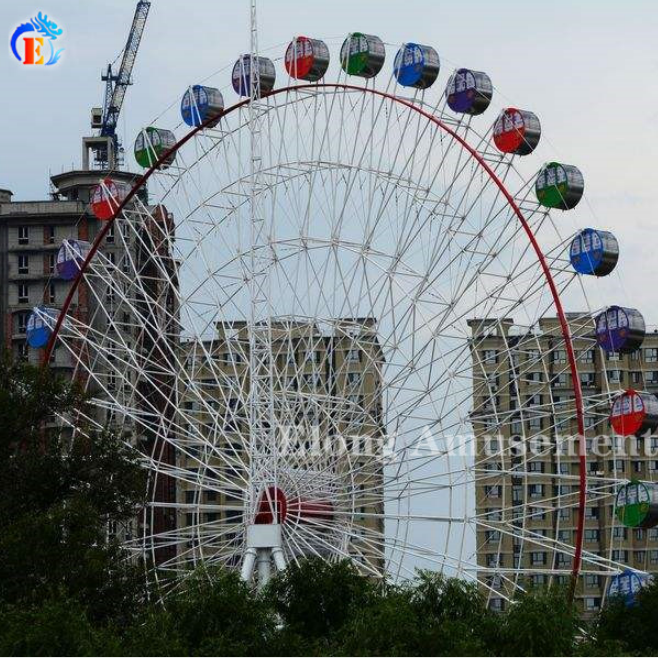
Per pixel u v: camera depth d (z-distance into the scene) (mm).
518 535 105750
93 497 104250
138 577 100750
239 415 119812
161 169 121312
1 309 194125
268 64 124125
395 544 106875
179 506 109438
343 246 111438
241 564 113812
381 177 111500
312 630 97438
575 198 111562
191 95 125562
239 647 89000
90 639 85188
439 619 92000
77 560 97250
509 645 90562
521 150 113688
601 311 109875
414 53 115438
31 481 103000
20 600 92375
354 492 108250
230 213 115562
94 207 125000
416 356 108250
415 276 109312
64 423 118312
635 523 104375
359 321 123125
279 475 109500
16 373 108250
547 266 104062
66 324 118625
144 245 118562
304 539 108688
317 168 113875
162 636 87438
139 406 166375
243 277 113812
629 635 103188
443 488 106250
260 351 111562
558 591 95625
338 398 110562
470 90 113875
